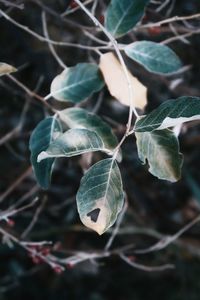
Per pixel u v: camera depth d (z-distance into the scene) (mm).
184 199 1466
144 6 729
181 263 1513
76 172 1379
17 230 1350
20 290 1561
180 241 1437
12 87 1172
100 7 1050
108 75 733
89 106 1221
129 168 1387
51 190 1391
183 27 1051
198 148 1406
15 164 1337
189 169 1435
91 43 1061
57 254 1369
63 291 1580
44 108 1011
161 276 1549
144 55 729
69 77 734
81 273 1588
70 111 698
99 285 1606
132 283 1566
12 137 1239
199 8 1166
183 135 1336
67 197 1394
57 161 1354
